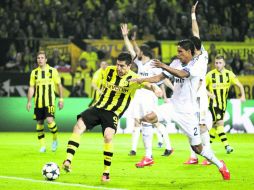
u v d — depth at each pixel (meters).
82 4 66.62
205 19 67.62
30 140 44.22
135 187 20.69
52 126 34.84
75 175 23.92
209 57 60.47
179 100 21.77
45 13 63.97
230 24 68.69
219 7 69.06
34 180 22.27
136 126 33.28
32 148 37.44
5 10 63.53
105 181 21.73
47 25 63.31
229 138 48.69
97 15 66.31
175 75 20.69
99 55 58.66
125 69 21.70
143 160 27.33
